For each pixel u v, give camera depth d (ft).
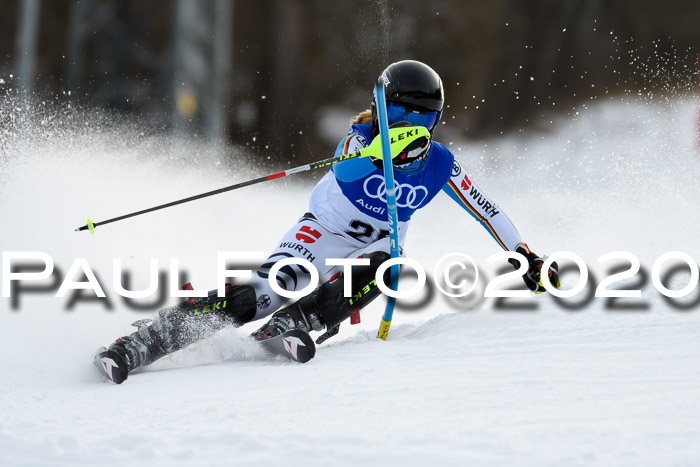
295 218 100.68
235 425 28.94
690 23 337.11
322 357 41.22
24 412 32.14
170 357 43.47
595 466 23.95
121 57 212.23
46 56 299.38
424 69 44.32
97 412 31.86
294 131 302.86
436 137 305.12
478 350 40.04
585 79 328.70
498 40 331.16
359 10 307.99
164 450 26.32
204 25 194.90
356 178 45.70
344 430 27.78
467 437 26.63
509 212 104.37
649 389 31.42
